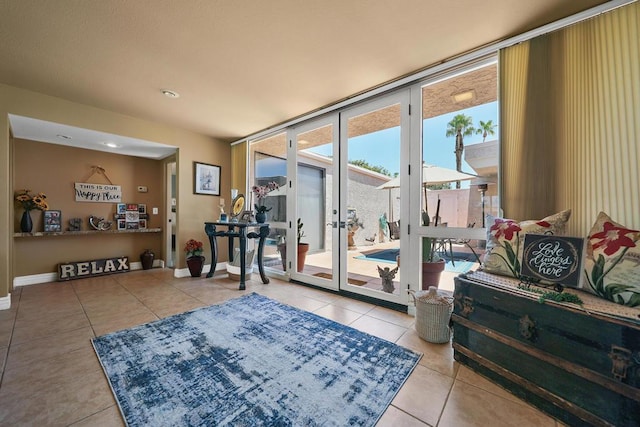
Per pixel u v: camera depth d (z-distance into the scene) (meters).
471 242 2.25
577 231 1.63
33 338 1.99
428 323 1.96
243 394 1.38
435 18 1.72
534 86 1.80
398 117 2.64
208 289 3.35
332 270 3.21
